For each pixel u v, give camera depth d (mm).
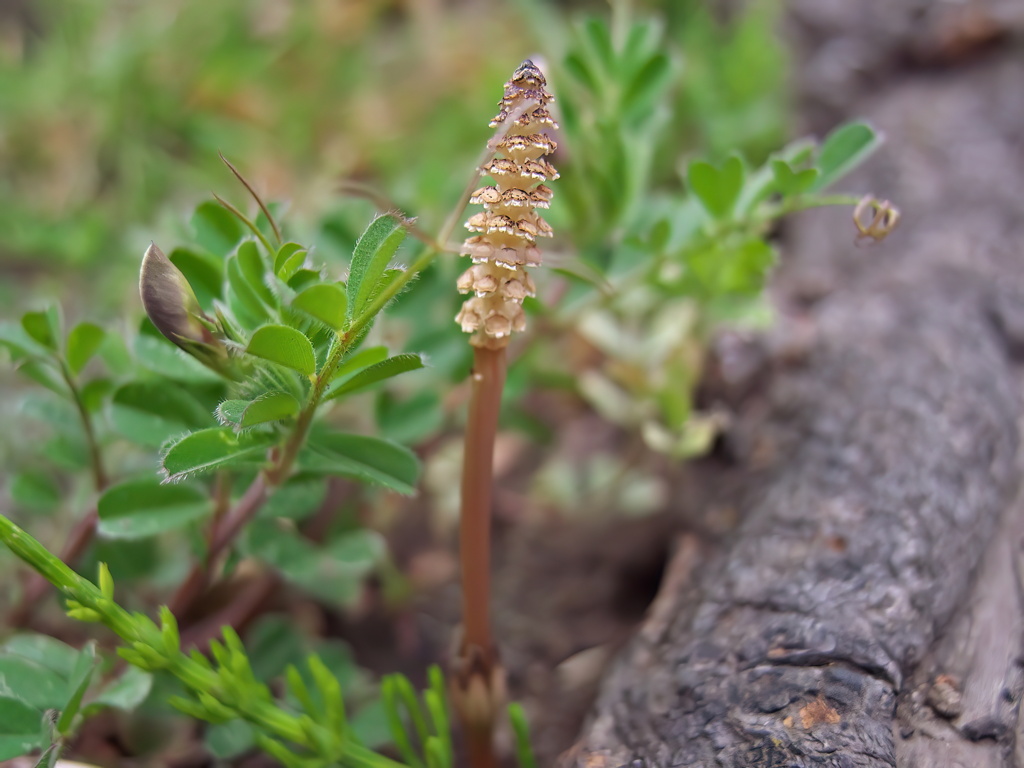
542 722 235
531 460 313
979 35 360
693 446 259
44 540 237
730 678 203
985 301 259
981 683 200
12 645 207
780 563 216
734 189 223
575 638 256
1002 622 207
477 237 186
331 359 182
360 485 241
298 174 397
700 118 359
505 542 282
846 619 204
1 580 233
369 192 202
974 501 222
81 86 398
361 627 260
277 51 448
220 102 424
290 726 193
